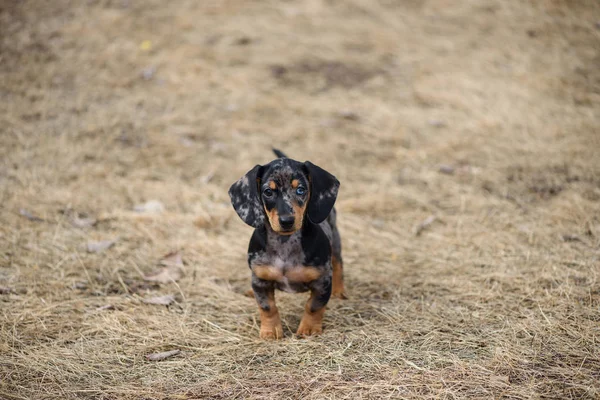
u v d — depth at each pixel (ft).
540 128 27.61
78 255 19.72
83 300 17.43
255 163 26.40
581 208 21.22
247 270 19.44
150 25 36.76
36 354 14.82
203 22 37.73
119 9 38.04
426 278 18.49
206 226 22.00
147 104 30.27
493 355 14.34
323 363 14.43
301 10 39.70
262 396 13.23
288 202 14.12
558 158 25.21
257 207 14.43
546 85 30.91
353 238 21.22
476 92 31.14
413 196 23.82
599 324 15.29
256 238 15.25
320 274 15.16
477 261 19.12
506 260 18.99
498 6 38.75
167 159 26.45
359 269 19.39
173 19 37.68
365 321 16.30
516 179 24.32
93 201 23.07
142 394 13.44
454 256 19.63
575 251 19.01
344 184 24.85
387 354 14.64
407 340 15.25
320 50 35.76
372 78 33.35
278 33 37.19
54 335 15.80
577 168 24.34
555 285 17.35
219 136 28.40
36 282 18.08
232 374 14.16
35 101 29.37
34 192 22.99
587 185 23.03
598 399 12.59
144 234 21.30
